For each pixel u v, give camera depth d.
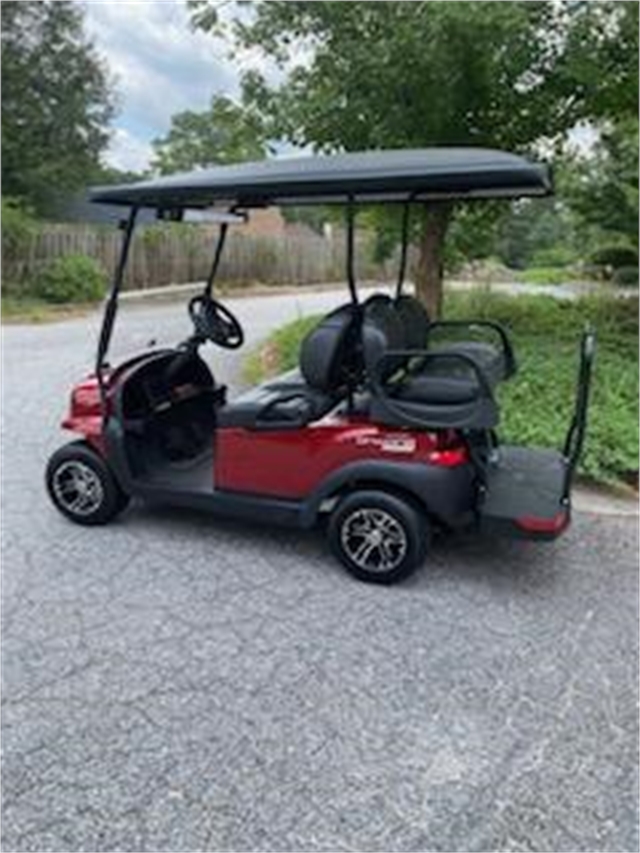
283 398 3.71
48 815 2.21
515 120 6.79
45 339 10.34
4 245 14.16
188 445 4.45
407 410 3.39
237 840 2.14
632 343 7.05
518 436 4.68
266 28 6.66
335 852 2.11
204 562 3.79
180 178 3.65
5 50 17.55
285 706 2.70
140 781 2.35
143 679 2.84
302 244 21.47
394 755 2.47
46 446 5.47
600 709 2.72
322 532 4.14
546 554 3.93
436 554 3.91
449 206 7.14
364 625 3.24
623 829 2.20
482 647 3.09
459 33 5.66
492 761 2.46
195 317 4.73
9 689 2.77
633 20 5.84
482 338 6.39
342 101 6.34
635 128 6.70
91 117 19.36
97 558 3.80
